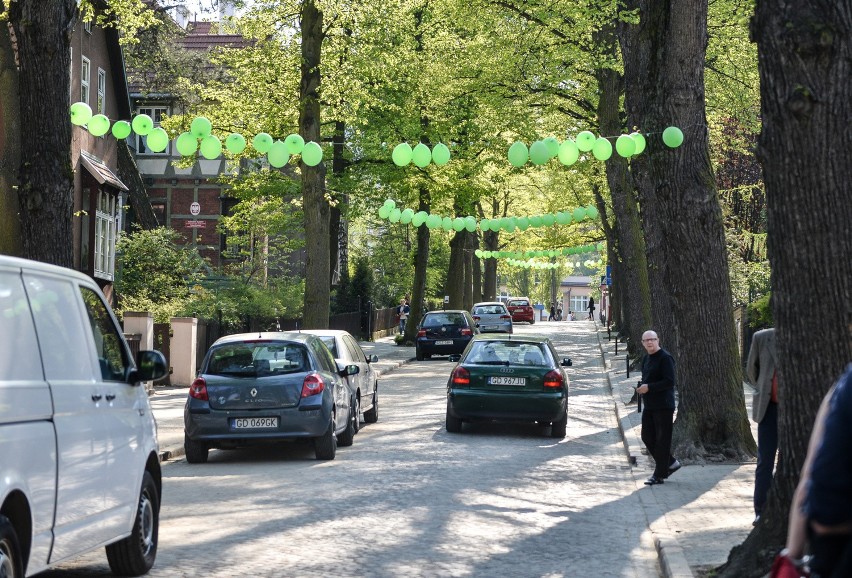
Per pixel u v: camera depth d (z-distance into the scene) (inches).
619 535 486.9
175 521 506.6
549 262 3540.8
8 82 817.5
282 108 1588.3
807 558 163.6
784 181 331.0
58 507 312.0
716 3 1409.9
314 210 1432.1
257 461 741.3
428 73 1801.2
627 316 2534.5
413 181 1957.4
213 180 2474.2
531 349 900.6
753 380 489.1
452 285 2605.8
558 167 1852.9
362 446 816.9
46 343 317.4
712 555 419.8
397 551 439.8
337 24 1414.9
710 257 721.6
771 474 480.4
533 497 588.7
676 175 713.6
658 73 707.4
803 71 323.6
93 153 1571.1
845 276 324.8
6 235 823.1
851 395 159.9
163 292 1612.9
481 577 397.1
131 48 1758.1
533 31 1439.5
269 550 439.5
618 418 995.3
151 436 402.6
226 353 743.1
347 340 928.3
